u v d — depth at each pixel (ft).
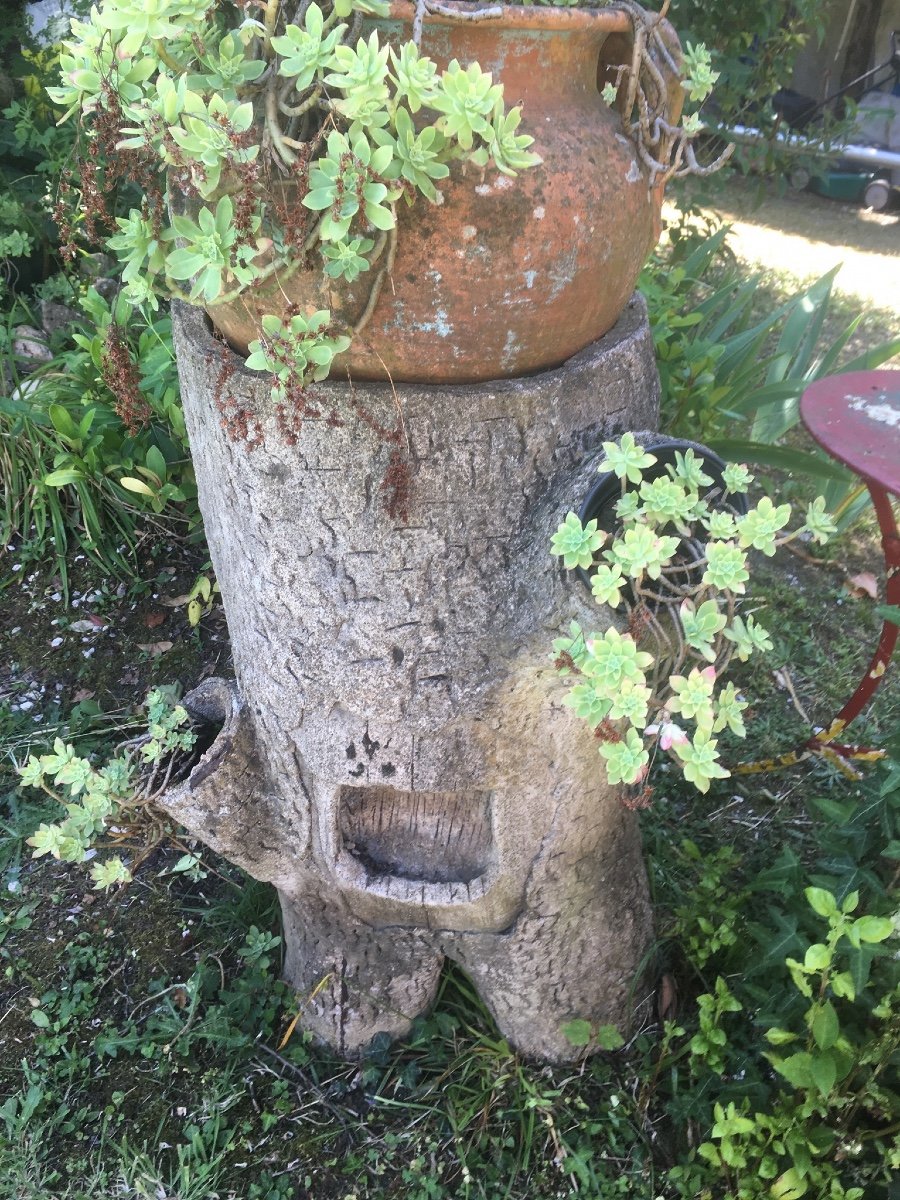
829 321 13.93
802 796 7.11
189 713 5.29
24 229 10.69
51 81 10.91
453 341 3.52
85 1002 5.71
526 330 3.59
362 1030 5.41
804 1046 4.70
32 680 8.00
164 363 7.98
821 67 20.47
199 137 2.84
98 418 8.63
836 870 4.86
